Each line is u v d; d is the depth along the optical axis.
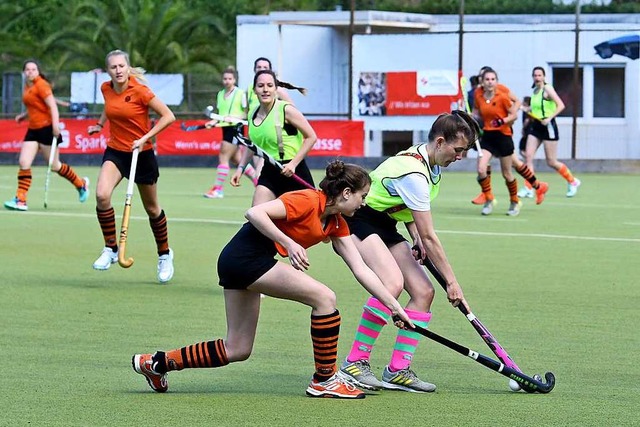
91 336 20.59
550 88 49.84
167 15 94.81
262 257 15.64
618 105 75.69
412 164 16.55
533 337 20.78
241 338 16.03
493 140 42.62
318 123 70.81
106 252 27.19
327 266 29.81
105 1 100.44
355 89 70.81
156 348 19.61
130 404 15.72
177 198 49.94
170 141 74.12
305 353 19.34
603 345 20.09
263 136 24.50
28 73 43.03
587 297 25.09
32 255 31.38
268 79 24.28
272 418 15.00
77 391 16.48
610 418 15.12
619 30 68.69
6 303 23.92
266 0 114.62
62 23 105.88
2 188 55.66
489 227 38.97
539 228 38.75
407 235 36.53
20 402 15.79
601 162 71.12
